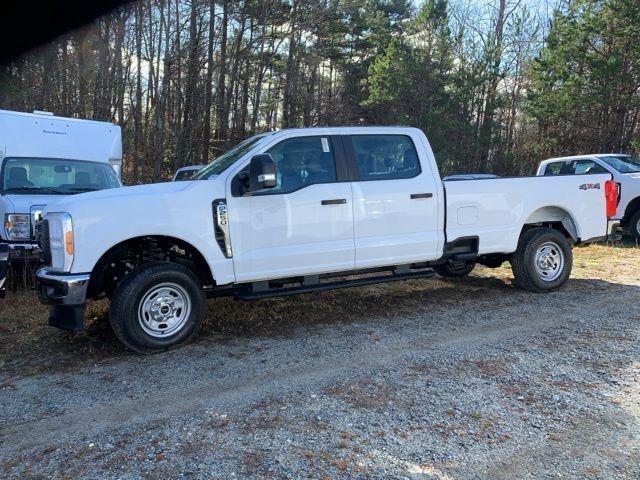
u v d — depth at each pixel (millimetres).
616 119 25797
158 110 22438
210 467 2994
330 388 4043
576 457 3090
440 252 6172
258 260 5262
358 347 4969
